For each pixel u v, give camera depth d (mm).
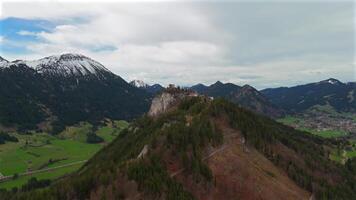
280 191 196125
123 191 157625
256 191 185625
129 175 163250
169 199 157750
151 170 168250
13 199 182875
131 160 181250
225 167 192000
